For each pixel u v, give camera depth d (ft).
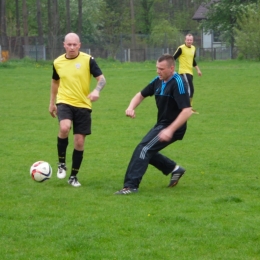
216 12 271.28
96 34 310.86
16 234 28.22
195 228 29.17
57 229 28.94
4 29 257.14
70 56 38.73
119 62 220.02
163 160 38.70
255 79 128.77
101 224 29.78
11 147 54.90
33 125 70.03
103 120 73.31
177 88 35.81
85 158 49.19
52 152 52.49
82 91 38.81
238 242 27.12
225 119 72.95
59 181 40.63
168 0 401.49
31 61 205.16
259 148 53.47
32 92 108.78
